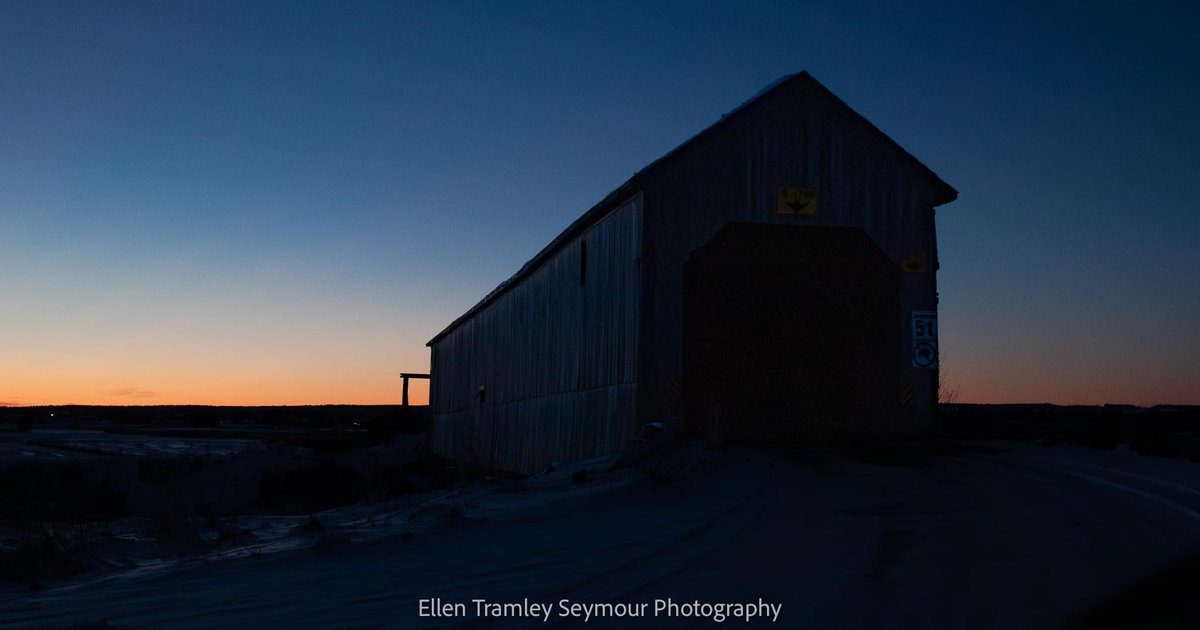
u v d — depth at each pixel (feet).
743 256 81.20
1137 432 63.72
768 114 75.20
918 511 34.40
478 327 138.31
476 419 134.92
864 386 78.84
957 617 19.39
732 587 22.98
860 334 79.51
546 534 34.14
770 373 83.61
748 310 84.33
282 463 128.36
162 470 126.31
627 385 72.59
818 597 21.54
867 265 79.30
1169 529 28.71
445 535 35.24
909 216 77.51
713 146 73.72
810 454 60.13
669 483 45.98
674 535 31.68
